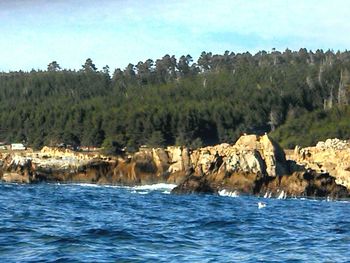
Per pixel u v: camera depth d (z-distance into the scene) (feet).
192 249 107.65
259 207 228.22
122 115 495.82
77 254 96.73
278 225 156.97
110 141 446.60
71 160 420.36
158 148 440.45
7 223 133.80
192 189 312.71
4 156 428.97
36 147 486.79
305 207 241.35
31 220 143.13
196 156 397.80
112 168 419.95
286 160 345.31
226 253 104.73
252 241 121.90
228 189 313.94
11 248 100.53
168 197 272.92
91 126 483.10
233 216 179.73
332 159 370.53
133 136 469.98
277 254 105.29
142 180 407.64
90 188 343.87
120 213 176.35
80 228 128.77
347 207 252.42
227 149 354.13
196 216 173.99
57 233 118.83
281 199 293.43
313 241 124.16
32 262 89.25
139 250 103.91
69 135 480.23
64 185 373.20
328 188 319.27
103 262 91.30
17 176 391.65
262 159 335.47
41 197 242.37
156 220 157.48
